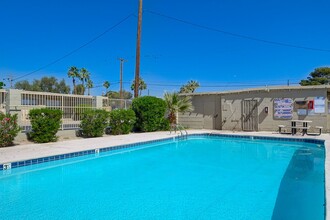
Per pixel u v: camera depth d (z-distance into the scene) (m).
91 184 6.94
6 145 10.88
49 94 15.77
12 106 14.05
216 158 10.50
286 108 16.86
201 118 20.34
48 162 8.94
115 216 4.83
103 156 10.52
